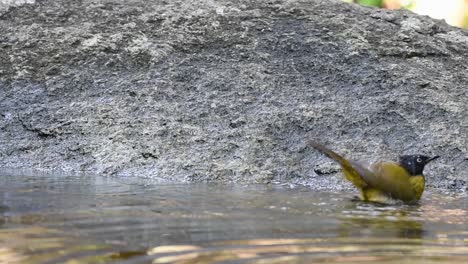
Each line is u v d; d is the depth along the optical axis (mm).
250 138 8461
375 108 8914
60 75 9344
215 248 4656
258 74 9344
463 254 4746
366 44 9914
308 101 9016
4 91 9164
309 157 8312
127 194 6695
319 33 10039
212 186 7492
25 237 4805
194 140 8422
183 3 10523
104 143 8469
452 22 19359
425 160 7094
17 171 8109
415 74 9492
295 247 4762
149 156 8258
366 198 6938
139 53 9594
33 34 9914
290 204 6477
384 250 4805
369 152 8328
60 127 8695
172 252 4520
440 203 7000
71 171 8211
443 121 8797
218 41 9852
